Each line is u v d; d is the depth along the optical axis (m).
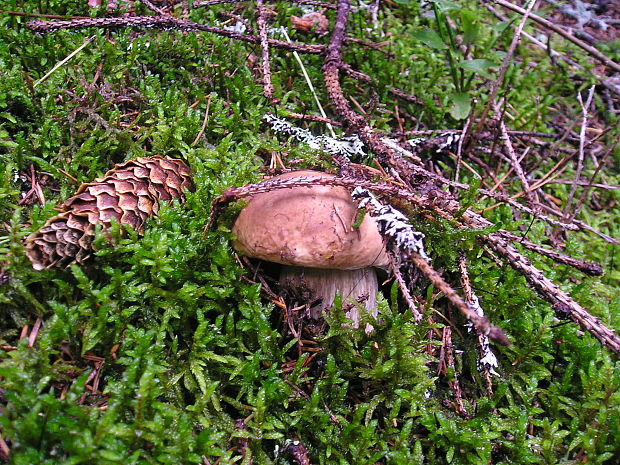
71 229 0.34
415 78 0.55
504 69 0.48
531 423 0.37
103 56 0.46
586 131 0.59
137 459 0.30
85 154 0.40
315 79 0.52
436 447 0.36
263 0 0.56
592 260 0.48
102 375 0.34
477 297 0.40
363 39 0.55
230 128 0.45
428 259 0.34
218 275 0.37
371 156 0.45
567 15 0.77
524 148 0.55
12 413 0.30
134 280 0.35
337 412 0.36
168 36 0.48
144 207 0.37
